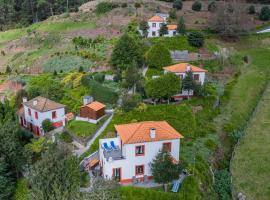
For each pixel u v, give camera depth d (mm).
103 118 59719
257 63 85750
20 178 46938
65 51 95438
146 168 42812
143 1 124000
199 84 64188
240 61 85938
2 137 46812
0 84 85938
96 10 120750
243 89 72062
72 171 37750
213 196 43000
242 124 60594
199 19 110188
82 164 46344
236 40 98188
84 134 55094
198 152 49781
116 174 42031
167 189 40688
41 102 62312
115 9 118188
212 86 70750
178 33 94000
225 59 83312
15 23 151375
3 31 139125
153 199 38688
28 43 113812
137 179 42750
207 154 49875
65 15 124500
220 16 97312
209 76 75875
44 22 126938
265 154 51938
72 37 105438
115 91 66500
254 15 116125
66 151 40500
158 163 39594
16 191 44375
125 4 119000
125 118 56344
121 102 61312
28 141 55750
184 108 58500
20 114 65438
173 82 60500
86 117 59906
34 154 49656
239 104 66188
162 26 92188
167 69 69438
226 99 67000
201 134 54750
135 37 92125
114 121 56281
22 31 128250
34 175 37188
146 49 83438
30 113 62531
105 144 45344
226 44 95250
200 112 59969
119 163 41688
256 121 61812
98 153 49312
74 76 74625
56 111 61531
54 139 53844
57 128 61500
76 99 67312
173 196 38875
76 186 35281
